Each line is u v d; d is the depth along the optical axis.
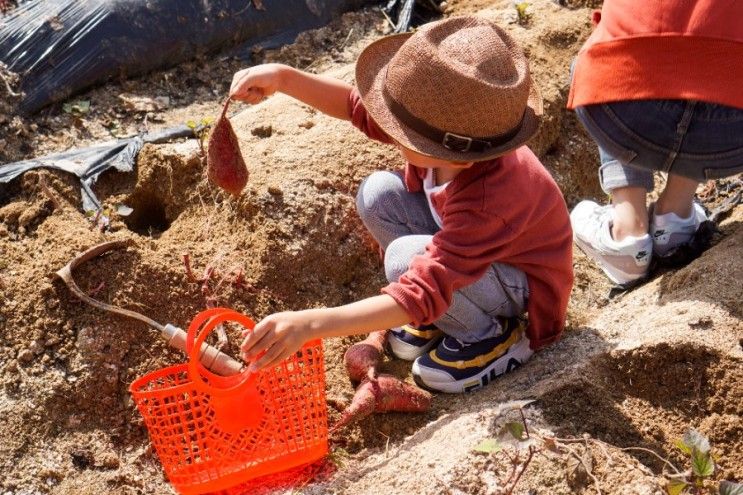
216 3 2.46
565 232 1.85
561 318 1.90
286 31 2.55
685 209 2.06
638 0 1.86
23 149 2.22
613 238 2.09
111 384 1.86
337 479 1.78
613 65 1.87
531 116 1.77
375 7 2.67
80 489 1.78
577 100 1.93
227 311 1.67
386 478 1.74
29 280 1.90
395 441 1.84
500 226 1.74
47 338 1.87
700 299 1.91
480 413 1.79
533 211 1.78
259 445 1.75
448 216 1.74
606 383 1.85
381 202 1.96
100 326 1.88
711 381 1.81
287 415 1.76
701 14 1.80
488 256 1.75
